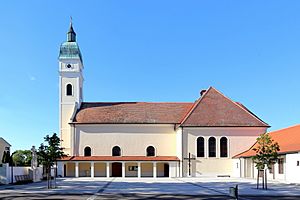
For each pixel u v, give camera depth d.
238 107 65.88
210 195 28.91
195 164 63.03
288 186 38.56
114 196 27.77
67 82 70.69
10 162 53.44
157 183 45.31
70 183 45.38
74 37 73.06
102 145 66.94
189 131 63.59
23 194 29.45
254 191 32.16
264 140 37.22
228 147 63.22
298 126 55.44
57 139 39.22
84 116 68.62
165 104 72.12
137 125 67.50
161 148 67.31
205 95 67.69
